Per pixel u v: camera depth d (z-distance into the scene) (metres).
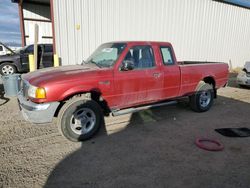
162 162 3.46
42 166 3.29
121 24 10.28
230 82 11.36
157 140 4.27
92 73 4.19
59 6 8.58
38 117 3.81
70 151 3.77
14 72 11.77
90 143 4.09
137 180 2.99
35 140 4.16
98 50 5.29
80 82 4.01
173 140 4.28
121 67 4.49
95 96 4.41
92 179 2.99
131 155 3.67
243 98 7.92
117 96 4.52
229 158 3.63
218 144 4.08
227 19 14.88
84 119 4.18
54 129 4.70
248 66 9.45
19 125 4.89
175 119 5.50
